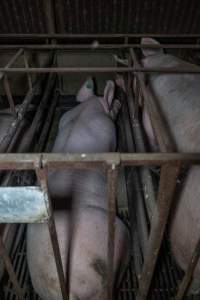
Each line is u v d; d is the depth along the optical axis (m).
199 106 1.22
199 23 2.28
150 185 1.08
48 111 1.84
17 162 0.60
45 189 0.62
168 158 0.62
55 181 1.13
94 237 0.96
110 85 1.91
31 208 0.63
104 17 2.22
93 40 2.40
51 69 1.34
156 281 1.22
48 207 0.64
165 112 1.42
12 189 0.60
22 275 1.19
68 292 0.89
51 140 1.88
